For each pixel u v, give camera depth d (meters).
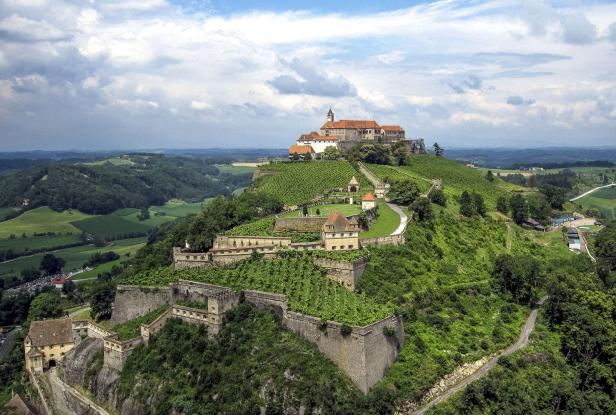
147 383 194.88
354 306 193.88
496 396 180.88
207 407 175.88
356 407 164.12
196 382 186.75
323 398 164.38
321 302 196.50
